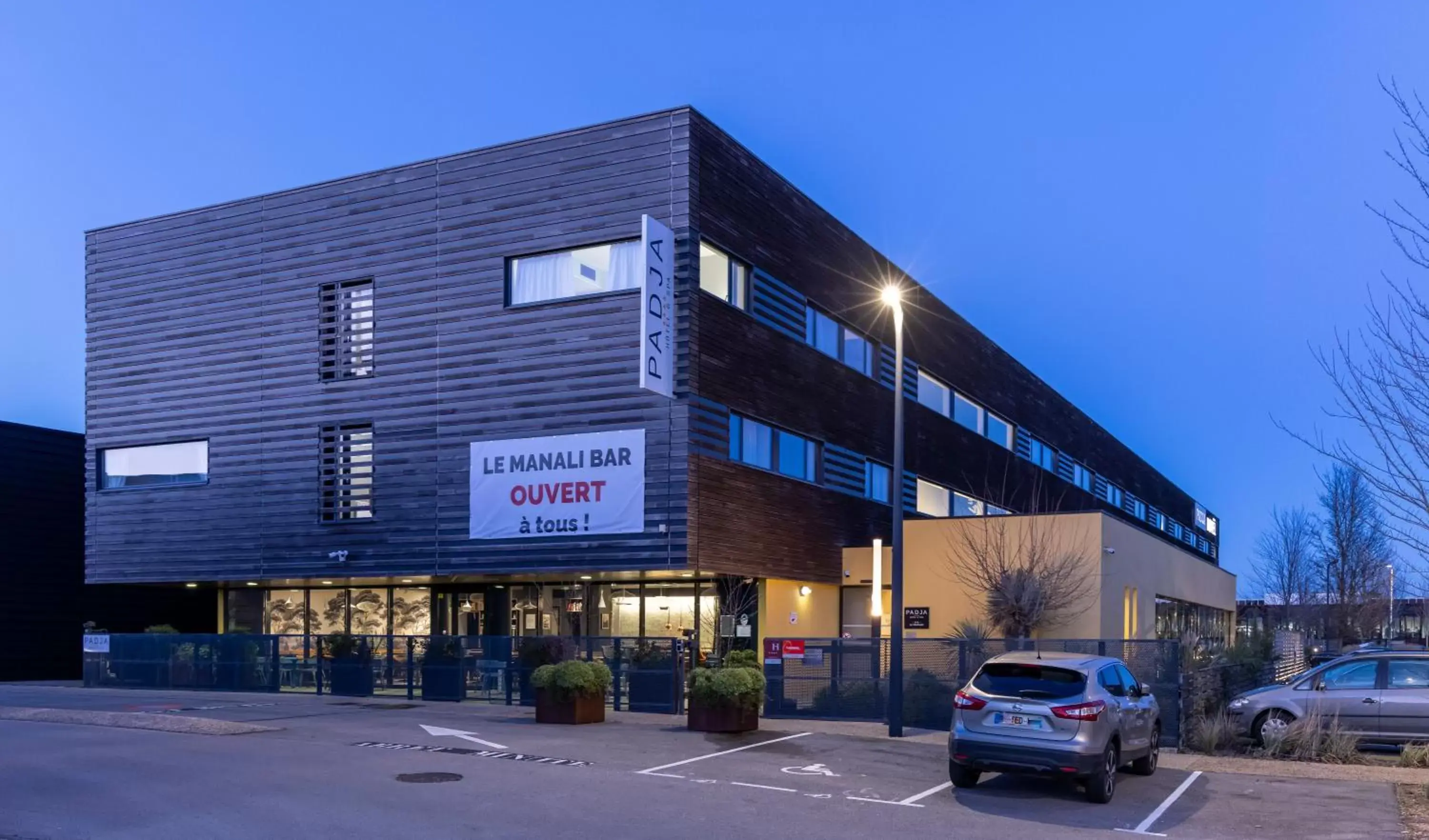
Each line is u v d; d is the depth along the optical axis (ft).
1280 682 92.43
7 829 34.73
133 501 94.48
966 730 43.29
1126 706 45.44
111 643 93.66
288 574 86.63
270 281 90.12
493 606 93.81
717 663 73.31
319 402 86.99
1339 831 37.76
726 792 42.83
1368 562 153.38
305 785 42.14
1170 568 109.70
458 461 81.20
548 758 50.06
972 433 126.72
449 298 82.74
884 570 92.63
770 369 85.20
